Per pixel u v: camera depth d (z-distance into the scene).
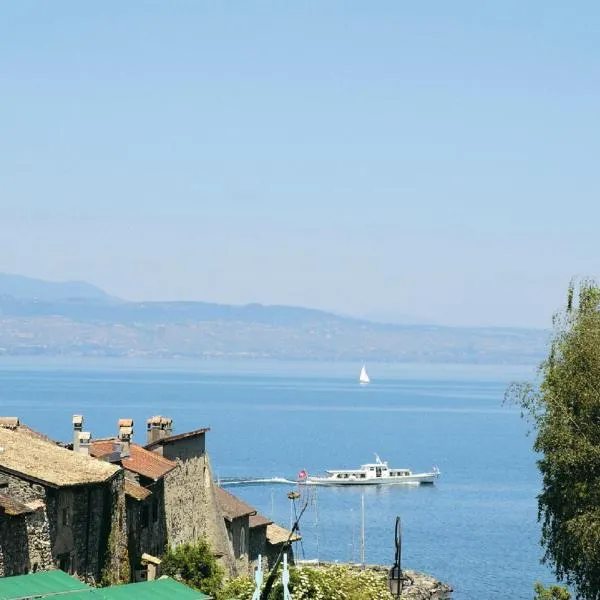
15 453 106.88
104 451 129.62
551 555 119.06
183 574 132.38
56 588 86.38
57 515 101.88
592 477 110.88
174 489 141.88
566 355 116.62
